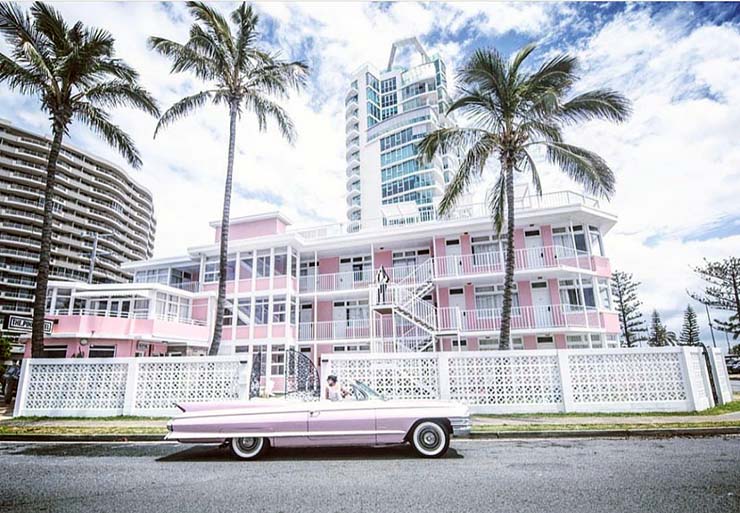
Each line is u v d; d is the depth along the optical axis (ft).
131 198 309.42
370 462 23.26
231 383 41.88
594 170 50.78
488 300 75.10
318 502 15.92
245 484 18.80
